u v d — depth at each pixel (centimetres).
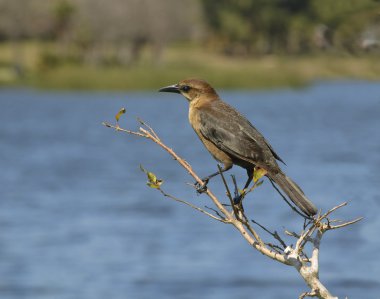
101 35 10725
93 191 2991
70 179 3278
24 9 10156
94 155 4056
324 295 543
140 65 10369
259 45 11212
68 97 7462
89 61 10556
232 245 2081
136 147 4366
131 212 2561
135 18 10738
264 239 2127
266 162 763
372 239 2055
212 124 810
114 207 2658
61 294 1656
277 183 723
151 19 10775
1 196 2886
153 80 7888
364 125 5088
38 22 10688
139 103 6994
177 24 10988
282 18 10350
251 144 781
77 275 1803
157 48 10962
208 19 11675
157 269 1836
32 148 4291
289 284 1741
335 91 7906
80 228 2314
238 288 1688
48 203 2739
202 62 10794
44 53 9338
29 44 12975
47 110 6331
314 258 554
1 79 8794
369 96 7219
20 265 1872
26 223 2388
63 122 5547
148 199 2808
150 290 1664
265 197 2720
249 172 802
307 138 4472
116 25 10712
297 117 5641
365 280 1742
